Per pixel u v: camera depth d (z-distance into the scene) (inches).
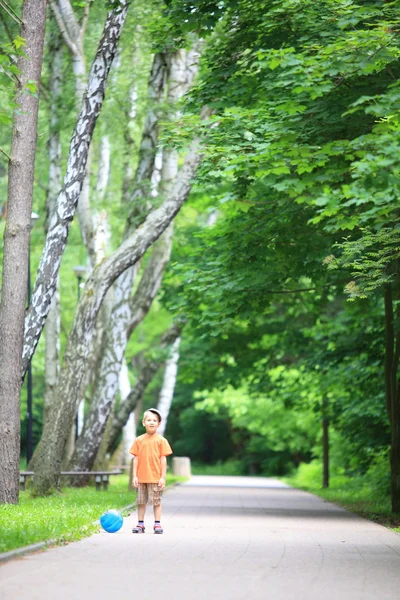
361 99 628.4
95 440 1244.5
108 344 1269.7
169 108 1242.0
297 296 1290.6
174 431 3457.2
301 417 2005.4
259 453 3026.6
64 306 1999.3
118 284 1274.6
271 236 906.1
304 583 390.0
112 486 1304.1
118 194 1702.8
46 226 1320.1
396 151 578.6
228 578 398.3
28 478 1218.0
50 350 1386.6
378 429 1198.3
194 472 3127.5
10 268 811.4
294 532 658.8
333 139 765.3
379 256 753.0
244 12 848.9
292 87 758.5
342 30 734.5
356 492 1325.0
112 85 1272.1
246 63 873.5
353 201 593.3
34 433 2659.9
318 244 903.1
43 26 825.5
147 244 1061.1
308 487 1657.2
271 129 727.1
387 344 954.7
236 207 775.7
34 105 818.8
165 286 1576.0
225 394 2143.2
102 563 438.6
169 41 894.4
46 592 347.6
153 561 452.4
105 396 1253.7
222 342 1406.3
